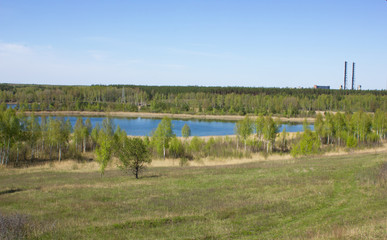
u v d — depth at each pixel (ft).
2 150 209.67
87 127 281.54
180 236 48.91
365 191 77.36
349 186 83.61
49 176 137.39
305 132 203.82
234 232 50.93
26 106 581.94
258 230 52.29
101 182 110.32
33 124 218.18
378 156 151.84
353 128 268.82
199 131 403.34
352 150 226.17
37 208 70.74
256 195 77.46
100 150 139.33
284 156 217.97
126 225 54.39
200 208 66.03
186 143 248.93
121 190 90.63
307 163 139.23
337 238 42.63
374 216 56.49
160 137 219.41
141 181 107.86
